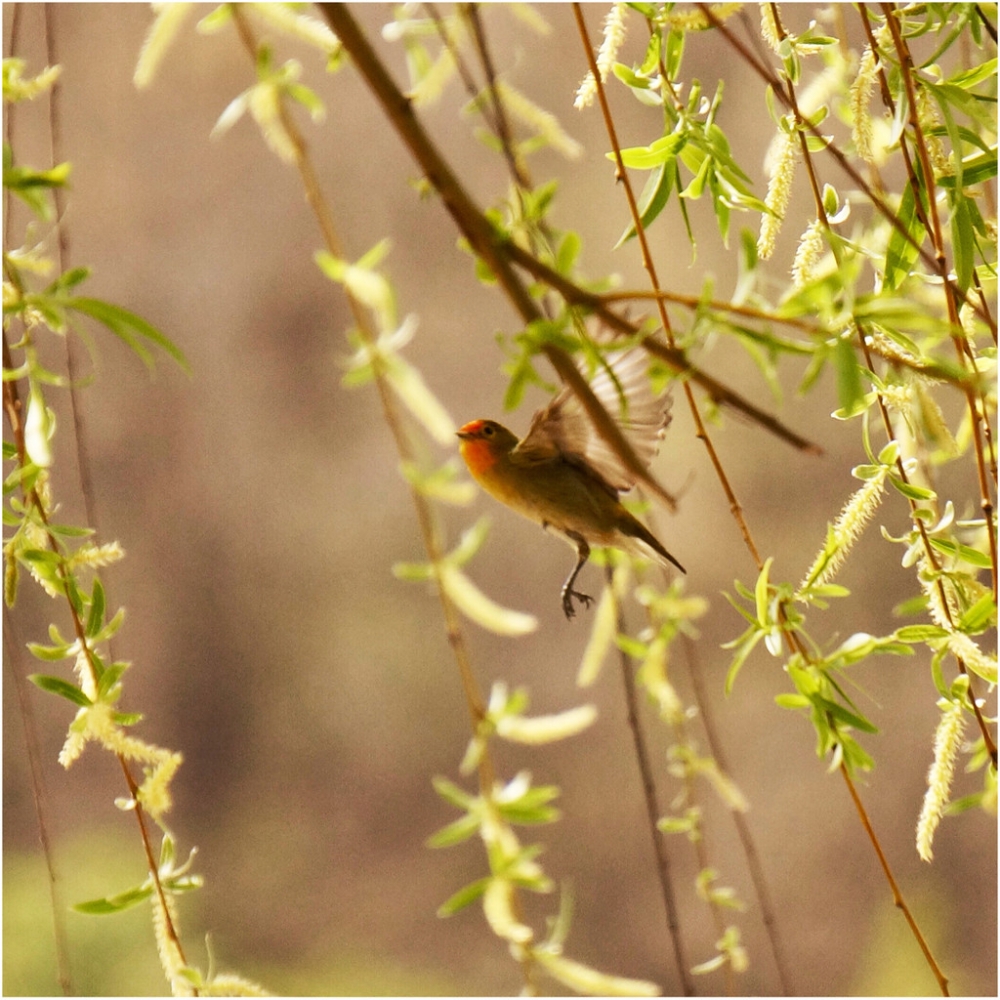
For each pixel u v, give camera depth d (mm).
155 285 19500
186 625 20000
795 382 16406
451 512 19641
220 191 19281
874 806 17734
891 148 6770
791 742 18266
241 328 19812
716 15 6762
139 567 19719
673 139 6758
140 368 19516
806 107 6781
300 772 19922
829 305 6652
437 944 19062
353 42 6664
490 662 19703
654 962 17672
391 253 19219
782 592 6758
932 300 6801
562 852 18703
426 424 6730
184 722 19781
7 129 6707
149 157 18844
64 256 6750
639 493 6867
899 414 6797
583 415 6828
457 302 19250
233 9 6742
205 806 19516
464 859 19641
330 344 19859
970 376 6695
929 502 6773
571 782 19109
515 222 6742
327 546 20188
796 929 17406
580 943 18109
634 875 18297
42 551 6738
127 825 18156
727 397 6645
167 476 19750
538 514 6883
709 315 6648
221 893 18984
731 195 6758
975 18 6766
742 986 17156
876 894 17469
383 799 19781
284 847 19375
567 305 6652
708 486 18109
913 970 16359
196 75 18562
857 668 17500
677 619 6871
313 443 20109
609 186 16469
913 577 17031
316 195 6746
